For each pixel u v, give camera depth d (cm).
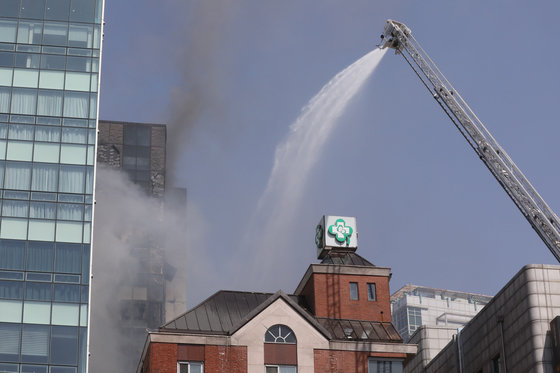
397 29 12181
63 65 13012
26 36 13112
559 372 9388
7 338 11200
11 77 12825
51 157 12394
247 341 10531
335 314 11319
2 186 12106
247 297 11275
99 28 13362
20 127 12519
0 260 11644
